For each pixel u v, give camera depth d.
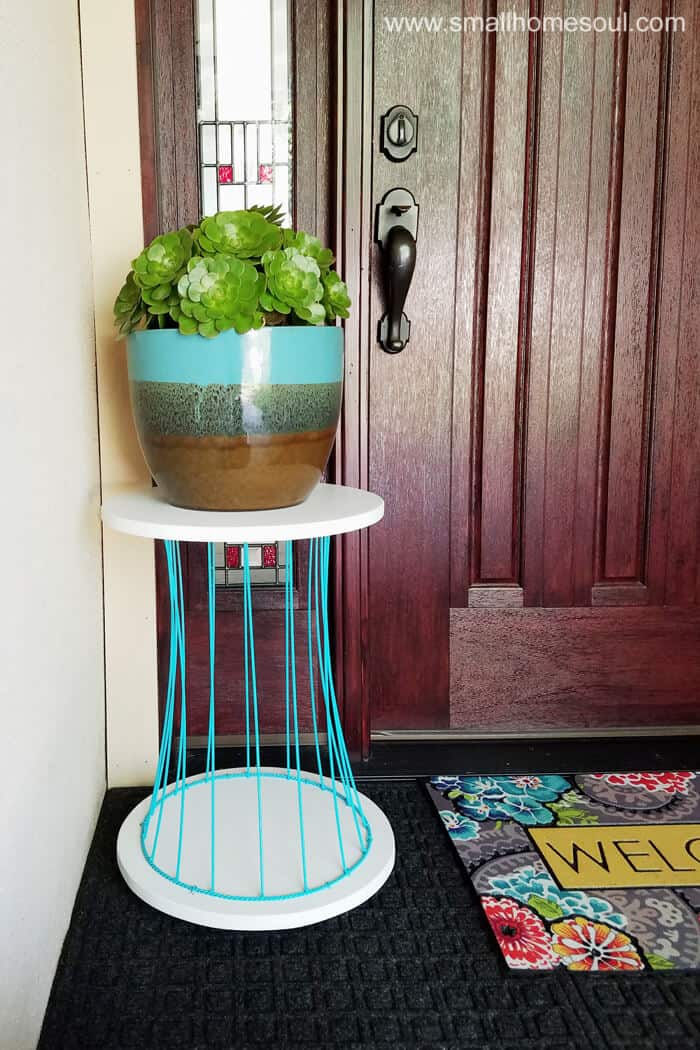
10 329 0.78
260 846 1.05
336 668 1.50
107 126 1.24
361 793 1.34
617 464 1.53
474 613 1.54
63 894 1.00
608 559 1.55
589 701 1.57
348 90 1.35
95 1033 0.87
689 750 1.52
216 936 1.03
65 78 1.09
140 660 1.37
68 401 1.06
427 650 1.55
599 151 1.43
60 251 1.03
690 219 1.46
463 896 1.10
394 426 1.48
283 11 1.36
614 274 1.47
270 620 1.50
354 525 0.99
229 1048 0.86
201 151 1.38
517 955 0.99
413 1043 0.87
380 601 1.52
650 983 0.95
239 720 1.52
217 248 0.97
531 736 1.56
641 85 1.42
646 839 1.22
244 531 0.93
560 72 1.41
